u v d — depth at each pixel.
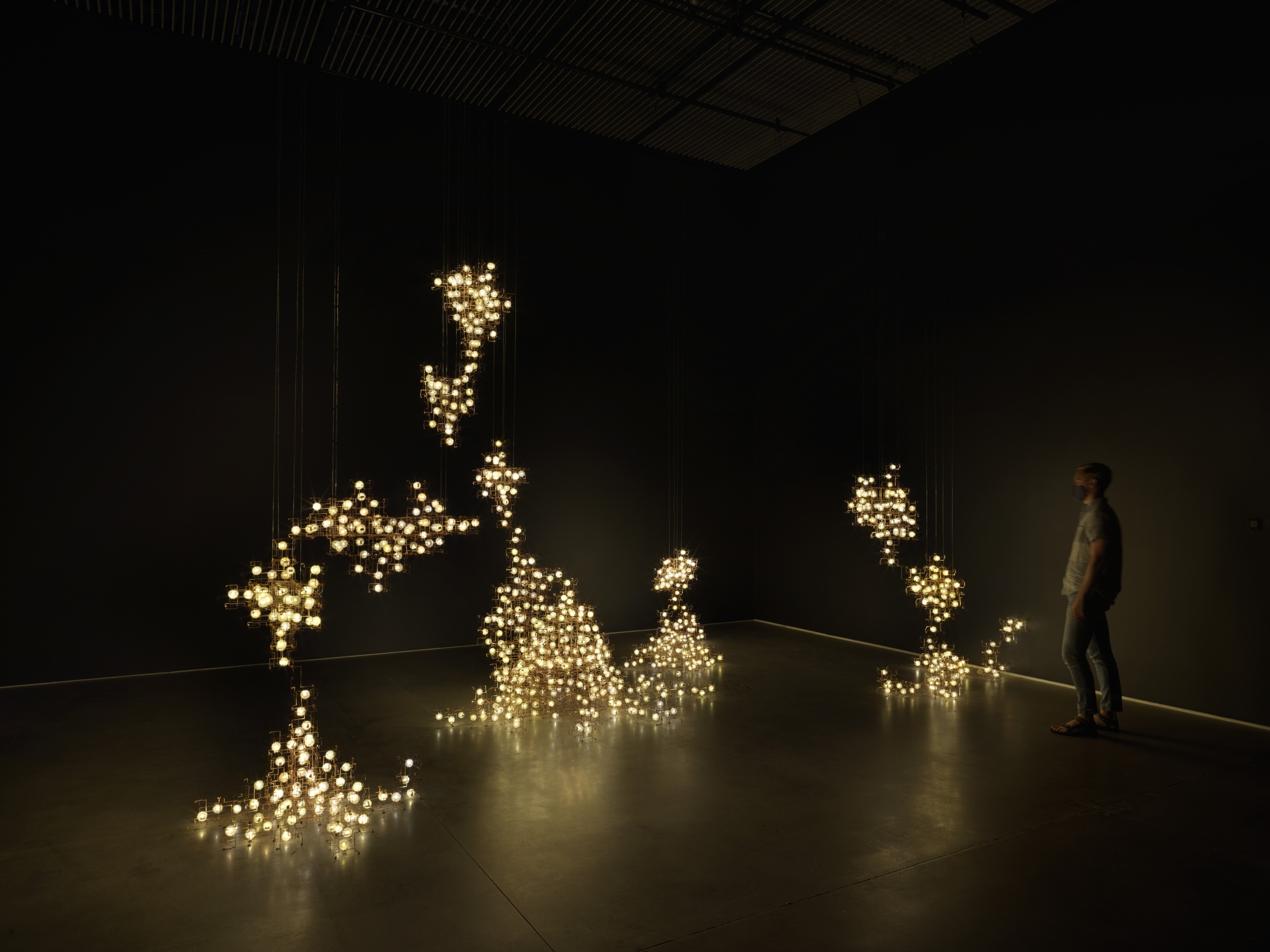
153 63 5.38
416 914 2.29
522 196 6.67
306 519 5.48
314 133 5.87
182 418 5.43
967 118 5.68
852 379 6.65
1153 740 3.92
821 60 5.72
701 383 7.53
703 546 7.49
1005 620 5.41
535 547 6.66
